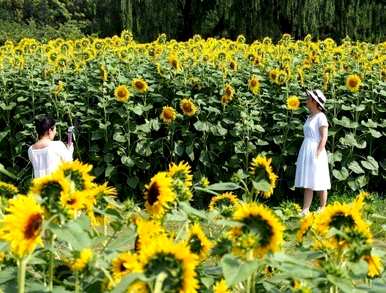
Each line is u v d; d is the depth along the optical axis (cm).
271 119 1004
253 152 985
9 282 229
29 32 3925
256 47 1288
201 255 238
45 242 233
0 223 202
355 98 999
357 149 1002
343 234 214
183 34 3105
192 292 179
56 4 5219
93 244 242
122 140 974
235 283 192
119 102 986
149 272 180
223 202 298
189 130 994
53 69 1098
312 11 2520
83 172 234
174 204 250
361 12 2661
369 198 308
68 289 243
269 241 204
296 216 310
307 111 979
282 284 264
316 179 857
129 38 1326
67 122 1024
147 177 1002
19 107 1037
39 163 666
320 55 1183
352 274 220
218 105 992
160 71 1035
